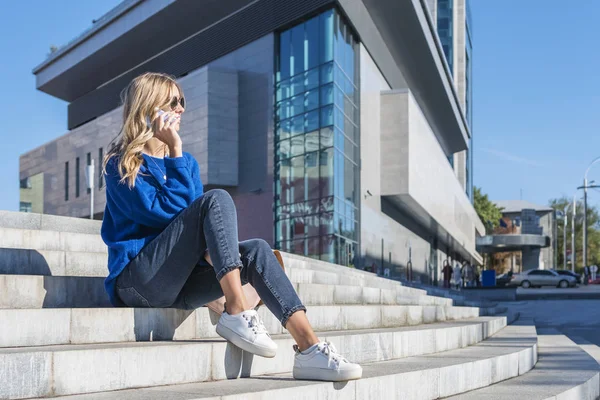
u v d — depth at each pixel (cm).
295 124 2884
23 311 251
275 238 2886
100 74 4216
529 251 8400
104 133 3831
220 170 3048
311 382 264
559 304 2375
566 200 10194
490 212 9094
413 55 3931
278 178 2922
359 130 3194
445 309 756
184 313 307
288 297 281
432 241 5259
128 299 296
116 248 293
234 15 3169
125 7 3656
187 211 284
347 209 2939
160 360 246
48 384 211
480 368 396
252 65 3094
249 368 287
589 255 8856
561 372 483
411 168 3634
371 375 298
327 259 2675
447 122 5528
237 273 279
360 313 504
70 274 420
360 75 3225
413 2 3183
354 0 2930
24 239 516
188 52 3484
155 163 298
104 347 241
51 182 4353
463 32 7031
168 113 302
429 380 333
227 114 3103
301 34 2927
